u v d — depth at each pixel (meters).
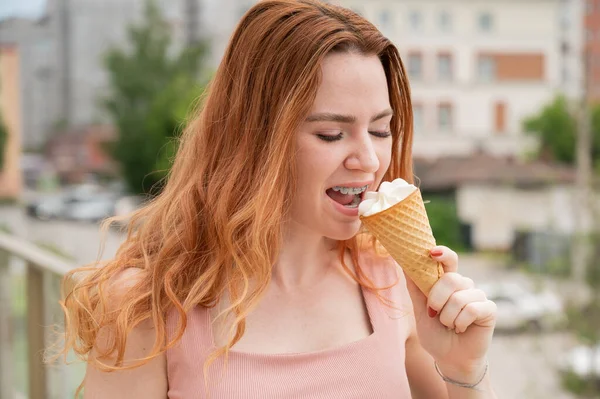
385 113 1.23
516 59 37.47
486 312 1.15
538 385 10.64
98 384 1.26
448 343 1.20
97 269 1.32
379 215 1.15
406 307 1.37
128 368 1.21
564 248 11.07
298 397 1.22
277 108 1.22
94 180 47.03
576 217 11.00
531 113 37.34
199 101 1.42
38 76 50.28
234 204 1.28
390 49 1.27
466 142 37.06
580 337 10.72
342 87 1.19
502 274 24.30
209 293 1.27
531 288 11.43
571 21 37.34
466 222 29.86
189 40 42.56
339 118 1.19
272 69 1.23
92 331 1.26
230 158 1.29
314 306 1.31
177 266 1.26
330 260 1.36
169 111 36.66
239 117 1.27
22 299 2.30
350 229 1.24
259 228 1.22
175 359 1.24
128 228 1.42
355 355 1.26
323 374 1.24
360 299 1.35
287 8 1.24
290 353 1.24
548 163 34.88
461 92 37.22
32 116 50.06
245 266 1.25
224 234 1.25
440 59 37.16
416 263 1.17
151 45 40.41
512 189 29.42
